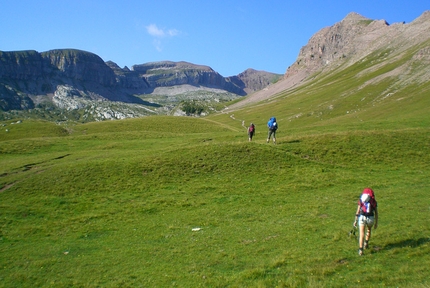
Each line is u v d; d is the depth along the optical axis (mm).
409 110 97125
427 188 29906
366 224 17078
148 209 29250
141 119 108000
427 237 18109
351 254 17172
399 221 21406
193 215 27422
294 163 39250
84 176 36844
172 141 62281
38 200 31859
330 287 14234
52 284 17969
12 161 46594
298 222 23453
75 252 21969
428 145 43750
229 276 16562
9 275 19359
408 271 14703
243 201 30094
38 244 23578
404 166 38375
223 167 38469
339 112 138500
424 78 139500
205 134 71750
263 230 22625
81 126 100875
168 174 37281
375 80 168125
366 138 46281
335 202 27562
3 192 33656
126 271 18641
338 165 39094
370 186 31938
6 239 24609
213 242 21391
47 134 90812
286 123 146000
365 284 14156
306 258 17312
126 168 38594
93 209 29922
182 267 18328
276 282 15344
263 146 43312
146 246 21922
